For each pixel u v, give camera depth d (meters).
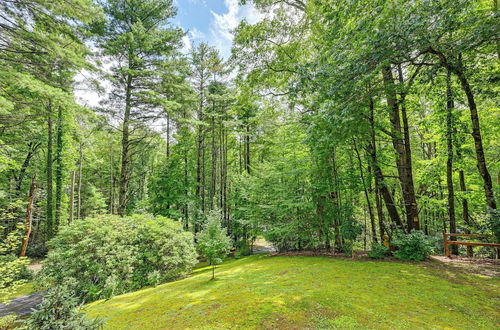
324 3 7.03
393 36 5.04
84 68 7.71
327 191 8.92
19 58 6.91
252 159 21.03
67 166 17.20
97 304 5.88
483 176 7.44
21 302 7.82
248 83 10.70
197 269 10.41
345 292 4.73
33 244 15.62
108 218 9.18
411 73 8.91
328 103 6.30
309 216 9.63
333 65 6.31
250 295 4.97
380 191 9.08
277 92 10.83
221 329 3.51
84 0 6.50
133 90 12.51
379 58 5.50
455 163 9.55
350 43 5.83
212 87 16.84
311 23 8.66
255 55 9.78
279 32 9.27
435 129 9.91
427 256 7.51
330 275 6.08
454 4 4.56
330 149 8.69
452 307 3.89
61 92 7.14
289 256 9.69
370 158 8.26
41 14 6.23
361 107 7.03
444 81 8.27
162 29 12.77
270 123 14.82
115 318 4.50
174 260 8.76
